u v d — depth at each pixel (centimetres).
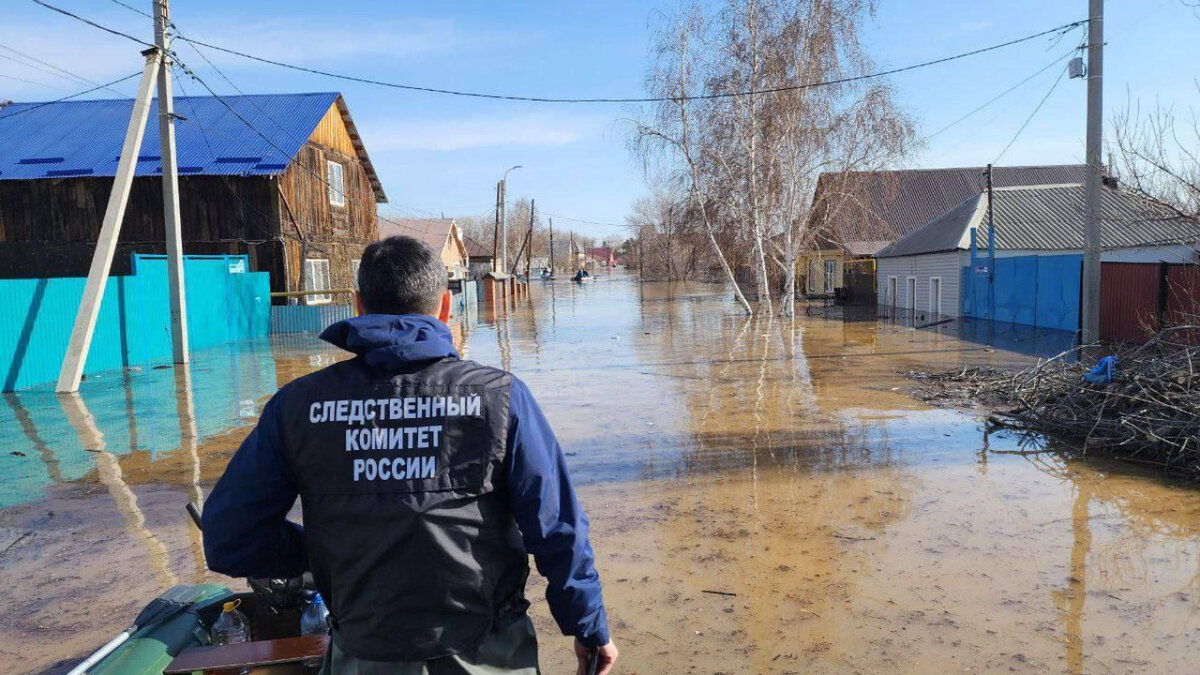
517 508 182
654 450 794
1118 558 484
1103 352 1459
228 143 2344
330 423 178
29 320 1284
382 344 182
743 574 478
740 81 2467
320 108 2542
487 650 179
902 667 365
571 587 182
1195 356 785
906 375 1276
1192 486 631
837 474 690
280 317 2247
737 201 2614
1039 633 392
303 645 266
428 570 173
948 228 2788
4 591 472
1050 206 2606
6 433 925
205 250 2280
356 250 2856
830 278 4144
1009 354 1545
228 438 889
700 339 1962
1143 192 1032
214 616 321
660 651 387
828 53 2388
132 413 1045
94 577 491
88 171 2208
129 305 1566
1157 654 368
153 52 1411
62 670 376
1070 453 744
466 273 4756
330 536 176
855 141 2416
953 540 522
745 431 873
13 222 2256
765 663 372
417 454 176
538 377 1342
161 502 650
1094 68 1360
